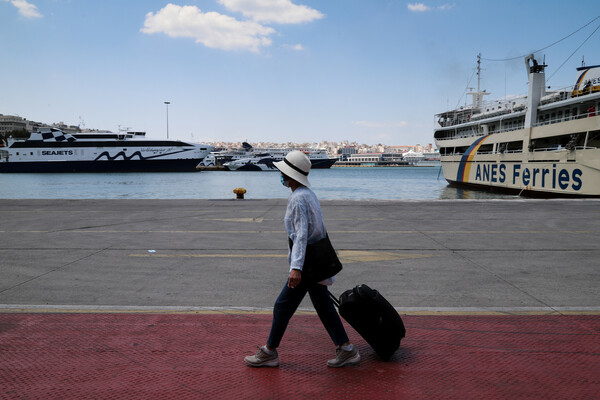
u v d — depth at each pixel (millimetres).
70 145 104000
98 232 9070
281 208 13617
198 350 3289
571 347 3318
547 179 31547
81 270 5848
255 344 3408
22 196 42781
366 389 2709
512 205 14508
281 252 7070
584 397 2582
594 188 26922
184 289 4973
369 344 3369
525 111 35312
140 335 3576
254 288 5020
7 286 5059
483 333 3619
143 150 105812
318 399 2582
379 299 2986
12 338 3494
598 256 6719
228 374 2906
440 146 54156
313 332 3693
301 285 2855
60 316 4027
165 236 8578
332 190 54906
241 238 8367
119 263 6270
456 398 2590
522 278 5414
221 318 3994
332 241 8086
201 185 65438
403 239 8273
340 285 5133
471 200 15852
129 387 2711
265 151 158500
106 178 87000
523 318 3969
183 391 2666
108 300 4547
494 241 8039
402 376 2881
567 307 4270
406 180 88750
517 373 2904
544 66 33719
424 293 4797
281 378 2855
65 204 14875
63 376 2854
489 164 40906
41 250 7184
